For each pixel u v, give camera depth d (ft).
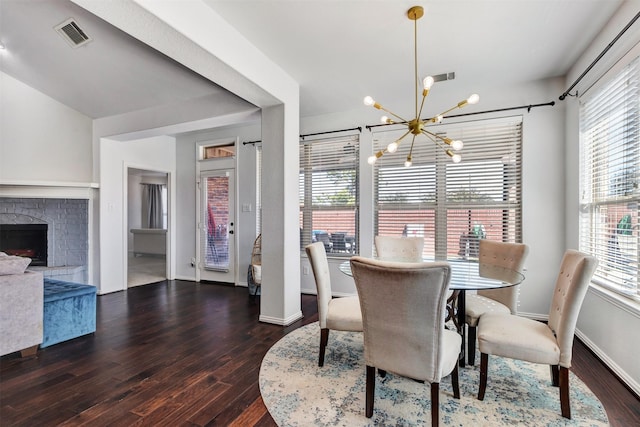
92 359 8.12
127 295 14.58
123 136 14.44
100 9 5.88
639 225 6.95
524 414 5.91
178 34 6.68
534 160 11.15
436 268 4.80
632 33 6.88
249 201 16.25
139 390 6.70
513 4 7.16
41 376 7.25
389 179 13.42
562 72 10.52
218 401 6.32
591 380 7.12
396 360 5.45
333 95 12.41
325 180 14.69
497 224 11.77
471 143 12.07
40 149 13.62
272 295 10.87
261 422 5.69
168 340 9.39
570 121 10.36
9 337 7.79
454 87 11.76
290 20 7.76
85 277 14.65
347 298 8.72
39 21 9.23
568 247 10.49
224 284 16.76
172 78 11.13
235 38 8.17
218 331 10.12
